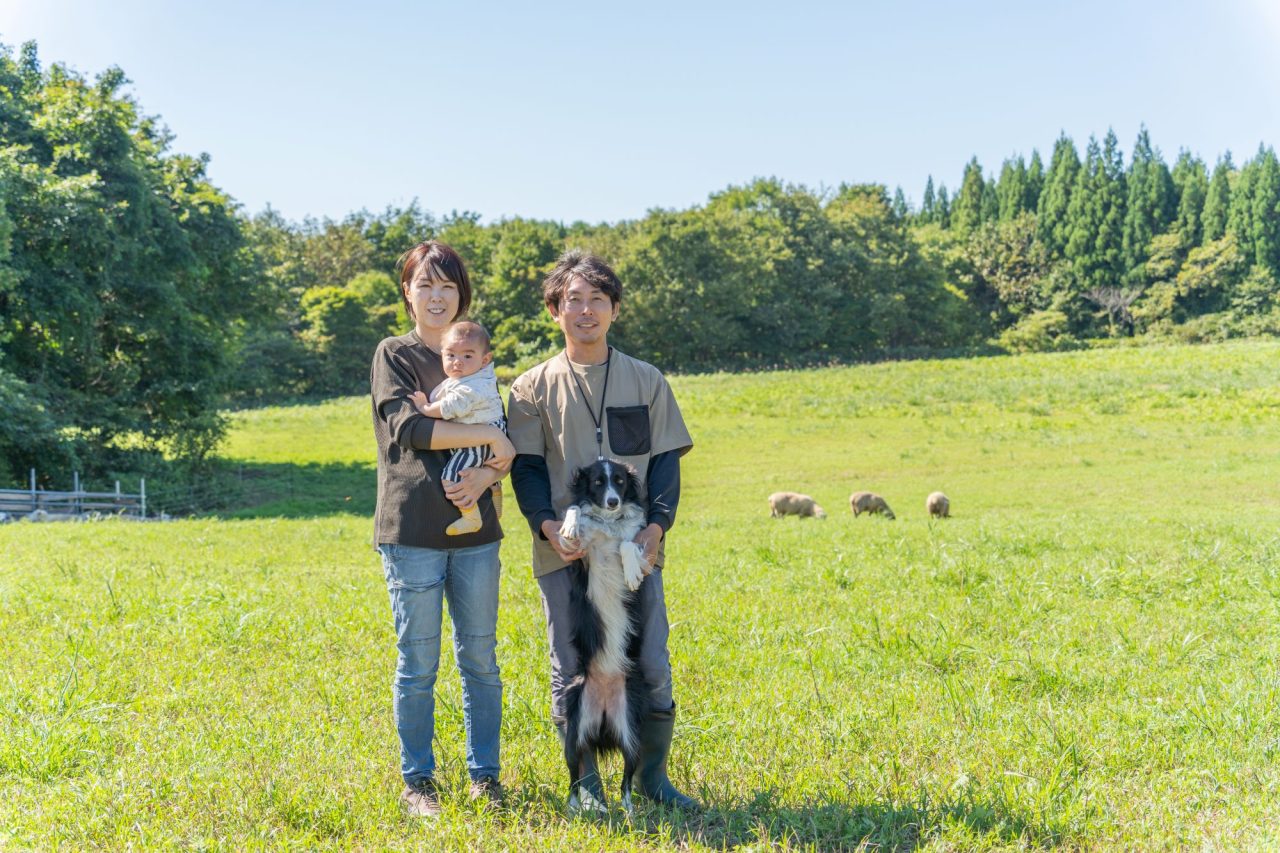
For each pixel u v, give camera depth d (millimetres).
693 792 4793
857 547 13688
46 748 4953
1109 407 42688
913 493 29203
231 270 36188
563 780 4898
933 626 8141
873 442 38906
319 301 81750
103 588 9734
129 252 30312
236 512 29188
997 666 6883
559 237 106750
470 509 4453
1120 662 7031
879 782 4758
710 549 14492
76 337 29562
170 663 6938
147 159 34031
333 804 4410
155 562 12281
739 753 5223
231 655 7285
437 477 4469
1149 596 9375
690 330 80812
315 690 6383
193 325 35188
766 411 47625
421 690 4582
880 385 55125
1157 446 34750
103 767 4941
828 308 88375
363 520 21719
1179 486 27672
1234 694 5977
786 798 4566
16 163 28031
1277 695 5887
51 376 30922
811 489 30469
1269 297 98875
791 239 89938
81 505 25734
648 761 4637
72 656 6910
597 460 4617
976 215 135125
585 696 4457
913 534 15445
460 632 4652
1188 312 102875
